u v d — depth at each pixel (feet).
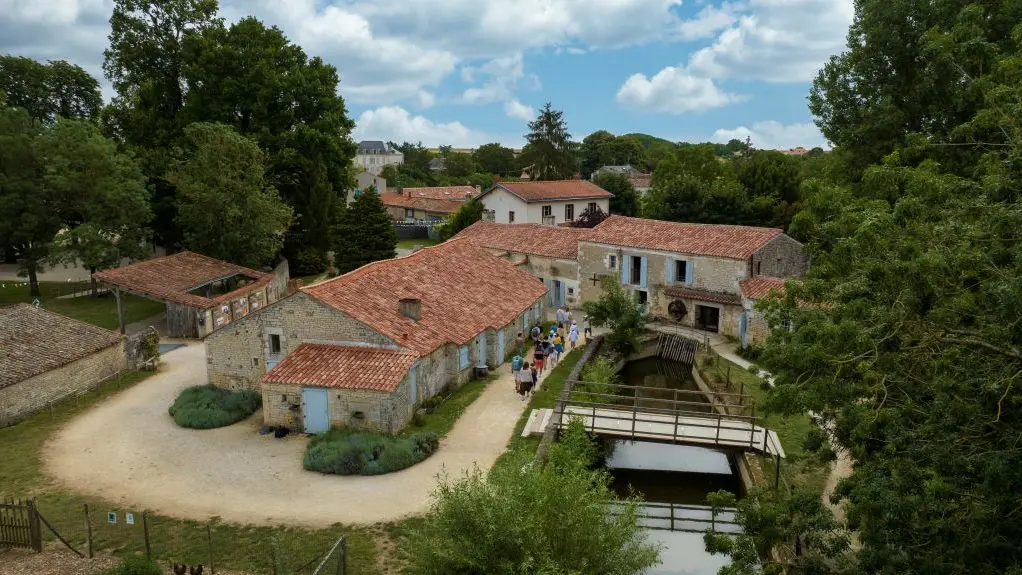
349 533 59.11
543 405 89.51
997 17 100.53
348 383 77.46
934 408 40.37
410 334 87.71
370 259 181.16
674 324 131.75
